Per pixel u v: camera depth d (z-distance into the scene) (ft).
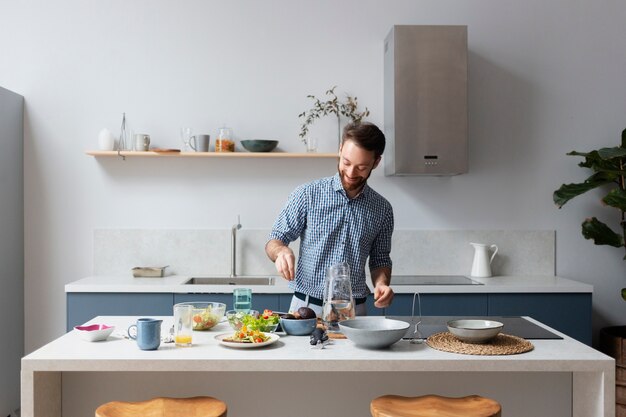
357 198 9.71
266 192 15.40
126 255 15.29
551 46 15.53
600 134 15.60
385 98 15.07
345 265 8.21
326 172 15.40
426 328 8.88
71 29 15.21
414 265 15.43
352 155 8.61
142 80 15.25
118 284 13.52
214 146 15.26
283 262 8.71
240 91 15.30
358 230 9.71
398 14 15.37
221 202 15.38
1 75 15.15
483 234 15.48
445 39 14.01
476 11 15.43
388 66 14.69
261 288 13.43
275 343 7.97
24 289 15.19
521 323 9.36
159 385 8.24
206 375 8.25
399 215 15.47
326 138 15.37
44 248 15.24
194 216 15.37
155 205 15.35
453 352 7.48
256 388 8.25
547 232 15.53
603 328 14.56
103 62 15.21
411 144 13.99
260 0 15.31
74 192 15.26
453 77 14.02
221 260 15.31
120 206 15.30
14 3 15.15
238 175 15.37
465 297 13.58
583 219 15.57
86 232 15.29
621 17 15.58
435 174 14.26
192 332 8.31
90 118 15.24
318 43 15.31
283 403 8.26
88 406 8.23
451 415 7.00
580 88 15.57
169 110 15.26
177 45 15.26
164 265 15.30
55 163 15.24
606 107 15.60
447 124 14.01
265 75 15.31
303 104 15.34
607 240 14.58
